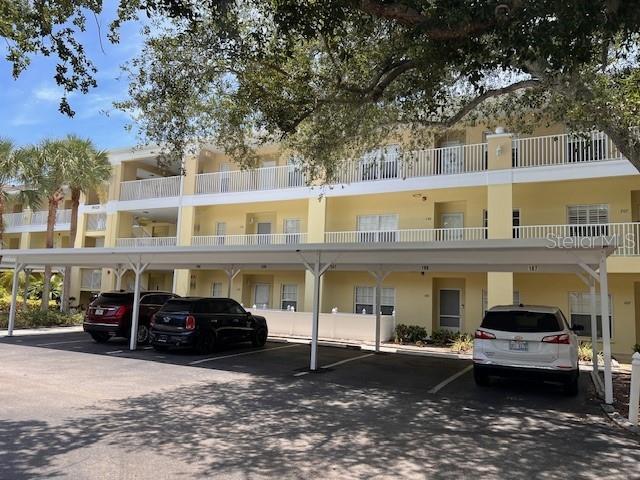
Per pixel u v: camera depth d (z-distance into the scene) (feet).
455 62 23.91
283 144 47.09
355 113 39.04
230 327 51.49
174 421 23.62
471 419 25.70
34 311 74.69
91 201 99.35
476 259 36.47
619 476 17.60
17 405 25.82
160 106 36.94
